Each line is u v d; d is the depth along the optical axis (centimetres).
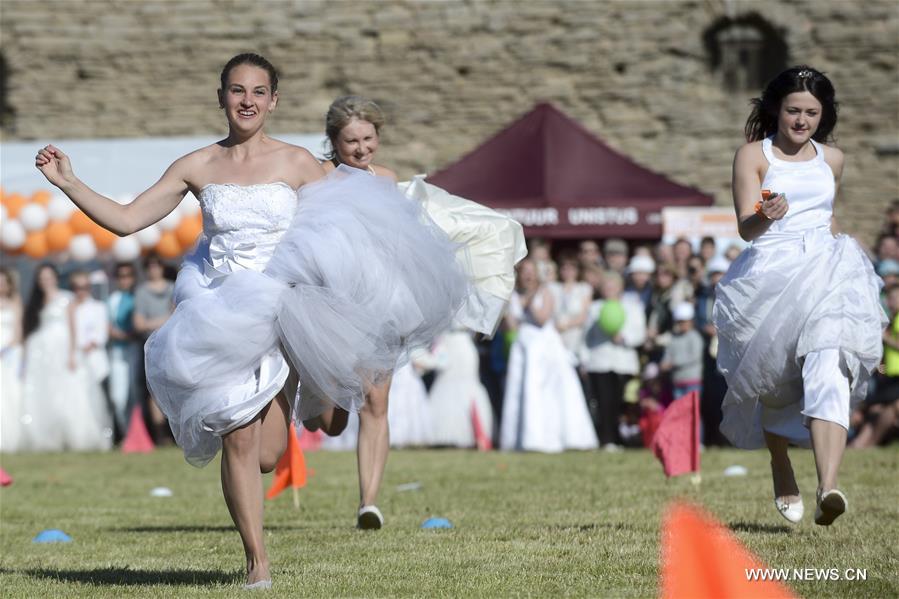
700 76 6216
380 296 1534
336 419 2011
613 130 6247
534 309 4141
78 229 4350
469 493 2658
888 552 1683
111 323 4544
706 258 4328
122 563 1789
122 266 4538
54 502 2686
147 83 6444
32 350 4478
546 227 4838
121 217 1512
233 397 1449
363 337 1510
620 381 4156
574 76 6266
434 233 1667
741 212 1902
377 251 1549
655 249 4631
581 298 4228
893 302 3897
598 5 6247
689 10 6200
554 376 4119
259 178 1534
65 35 6456
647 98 6225
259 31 6378
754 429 1947
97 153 4716
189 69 6419
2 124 6525
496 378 4350
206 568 1716
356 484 2995
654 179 4891
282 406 1534
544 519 2156
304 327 1471
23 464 3775
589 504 2373
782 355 1856
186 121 6425
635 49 6231
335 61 6362
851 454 3388
